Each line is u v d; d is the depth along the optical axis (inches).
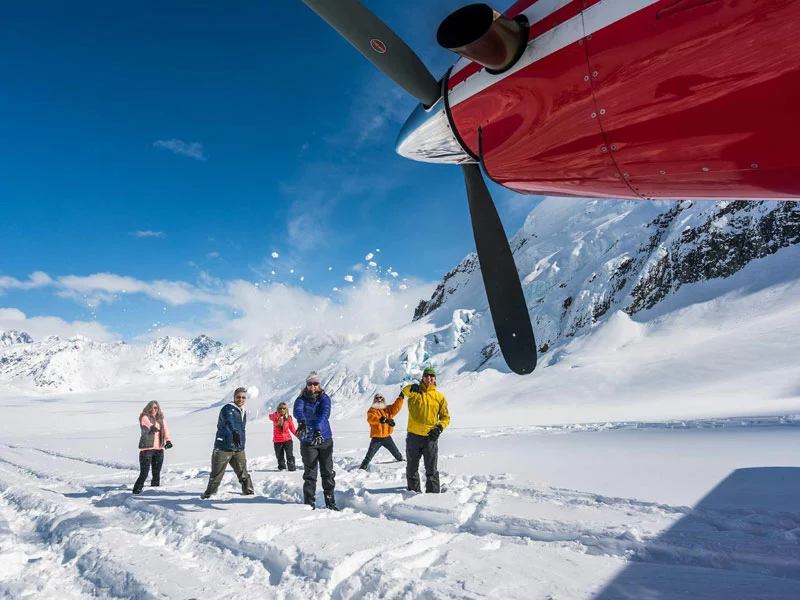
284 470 376.5
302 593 127.5
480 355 2198.6
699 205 2150.6
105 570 154.0
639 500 184.5
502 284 151.9
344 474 320.5
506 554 141.4
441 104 130.4
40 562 175.2
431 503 209.9
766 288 1675.7
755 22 75.0
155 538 197.5
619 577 120.8
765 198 96.0
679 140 89.0
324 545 154.1
